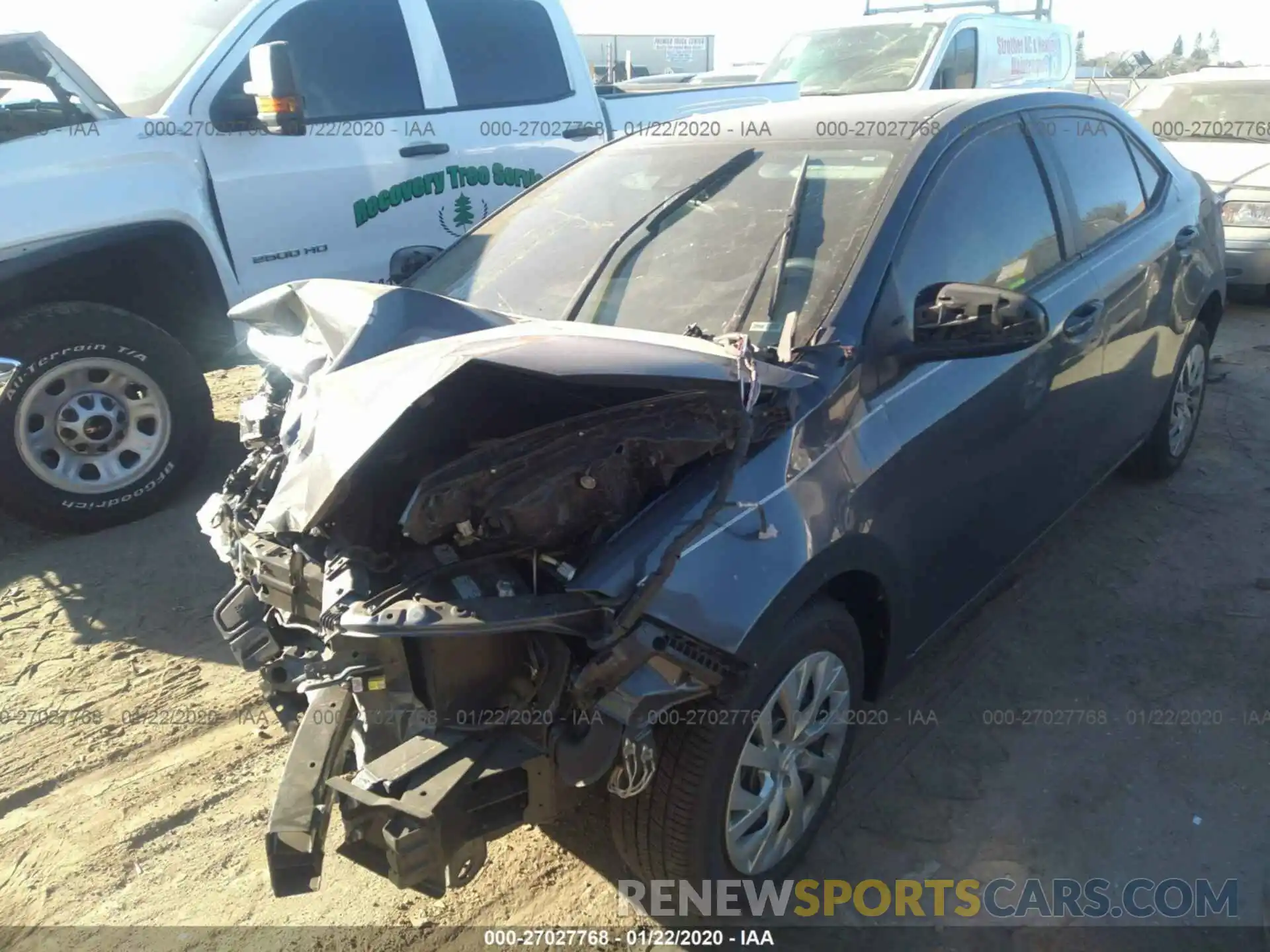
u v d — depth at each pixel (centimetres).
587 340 232
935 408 282
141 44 514
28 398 441
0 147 438
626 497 226
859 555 257
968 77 1106
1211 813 292
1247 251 797
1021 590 410
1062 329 339
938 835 286
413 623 198
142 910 266
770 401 246
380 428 212
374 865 207
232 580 429
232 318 321
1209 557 433
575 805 230
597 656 208
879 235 283
